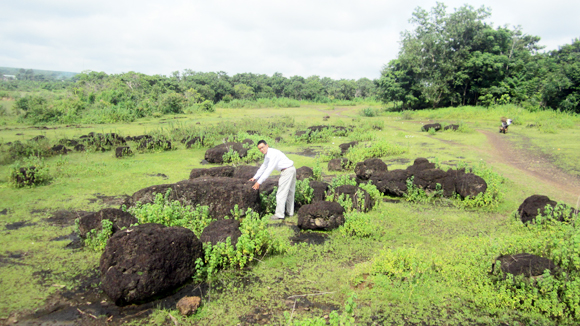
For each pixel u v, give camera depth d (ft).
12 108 84.64
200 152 42.91
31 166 27.99
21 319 10.70
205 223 17.03
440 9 109.09
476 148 42.88
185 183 19.22
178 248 12.44
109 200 23.35
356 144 43.01
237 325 10.31
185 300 11.02
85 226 16.22
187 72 246.47
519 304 10.77
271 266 13.84
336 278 12.80
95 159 37.70
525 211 18.11
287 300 11.57
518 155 38.19
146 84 135.33
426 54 109.81
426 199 22.74
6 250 15.56
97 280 12.98
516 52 110.83
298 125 69.87
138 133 59.21
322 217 17.43
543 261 11.34
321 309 11.04
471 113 85.87
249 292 12.06
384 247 14.62
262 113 116.37
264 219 15.38
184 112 109.60
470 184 21.94
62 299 11.78
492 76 102.22
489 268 12.23
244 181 20.07
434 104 114.11
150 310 11.21
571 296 10.20
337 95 243.19
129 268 11.39
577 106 84.17
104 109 83.30
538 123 63.31
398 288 11.84
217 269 13.64
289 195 19.80
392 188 23.93
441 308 11.00
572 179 27.99
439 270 12.81
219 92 217.97
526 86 97.86
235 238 14.35
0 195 24.09
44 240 16.75
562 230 14.93
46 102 81.15
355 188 20.90
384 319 10.50
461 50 105.70
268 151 18.89
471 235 16.88
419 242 16.05
